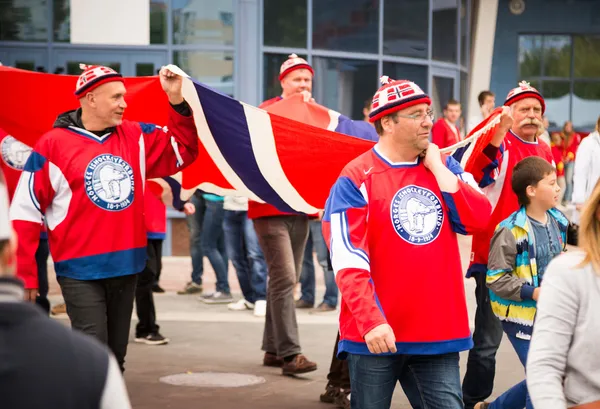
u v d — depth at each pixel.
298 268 7.65
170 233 15.77
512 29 26.86
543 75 27.50
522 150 5.84
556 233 5.21
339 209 4.21
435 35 18.64
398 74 17.78
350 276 4.10
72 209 5.49
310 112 7.11
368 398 4.30
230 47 15.62
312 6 16.34
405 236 4.22
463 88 20.66
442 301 4.23
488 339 5.86
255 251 10.30
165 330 9.48
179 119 5.67
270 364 7.88
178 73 5.57
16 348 2.06
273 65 16.00
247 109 5.89
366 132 7.04
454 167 4.48
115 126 5.64
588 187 8.63
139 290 8.64
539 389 3.13
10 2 15.35
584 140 8.68
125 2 15.45
